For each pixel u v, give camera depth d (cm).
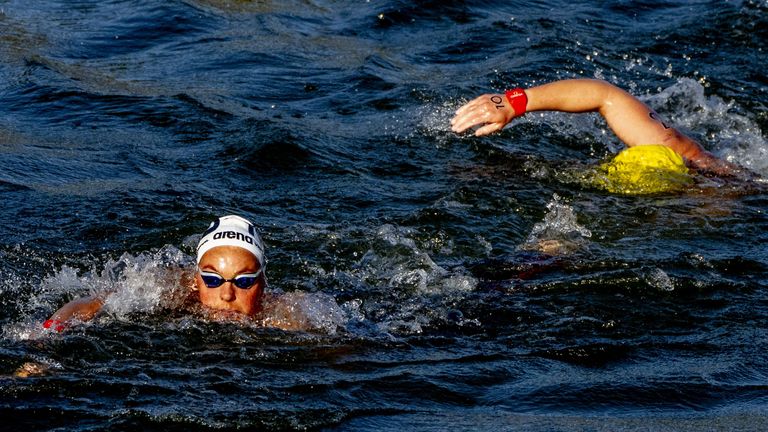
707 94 1609
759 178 1286
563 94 1276
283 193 1205
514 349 863
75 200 1153
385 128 1442
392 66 1722
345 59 1752
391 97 1562
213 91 1567
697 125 1502
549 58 1747
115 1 2017
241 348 835
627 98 1303
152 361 803
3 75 1606
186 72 1661
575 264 1030
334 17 2005
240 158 1302
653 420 735
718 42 1848
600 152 1390
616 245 1083
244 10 2020
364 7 2052
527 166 1316
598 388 790
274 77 1650
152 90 1565
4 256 1007
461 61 1756
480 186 1237
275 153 1311
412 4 2023
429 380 795
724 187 1247
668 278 995
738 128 1495
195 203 1156
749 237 1109
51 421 704
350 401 753
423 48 1825
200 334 852
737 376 820
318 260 1033
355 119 1480
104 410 721
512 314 930
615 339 886
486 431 708
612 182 1252
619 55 1781
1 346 810
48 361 790
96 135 1382
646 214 1166
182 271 934
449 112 1502
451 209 1162
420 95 1569
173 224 1101
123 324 859
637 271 1006
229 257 876
